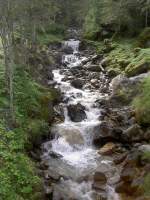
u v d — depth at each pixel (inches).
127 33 1299.2
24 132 562.9
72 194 489.1
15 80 672.4
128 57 988.6
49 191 475.8
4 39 582.9
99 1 1594.5
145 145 552.1
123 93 742.5
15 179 450.9
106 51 1165.1
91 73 969.5
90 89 866.8
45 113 660.7
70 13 1926.7
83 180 525.0
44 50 1125.1
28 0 850.1
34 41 940.0
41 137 607.2
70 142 634.2
